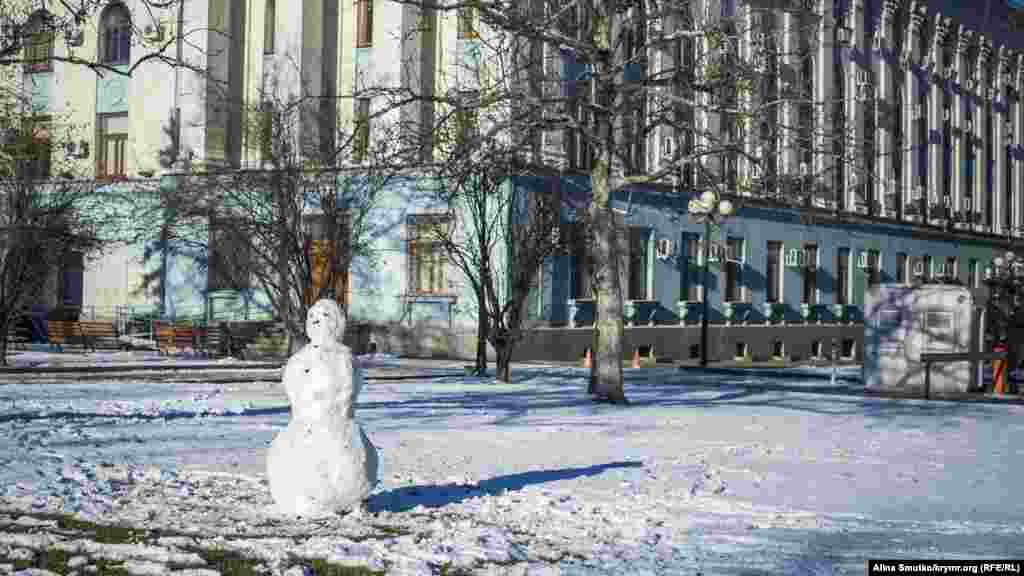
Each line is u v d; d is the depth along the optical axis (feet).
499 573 22.70
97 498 30.55
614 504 31.30
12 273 95.45
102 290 139.13
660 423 56.34
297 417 28.55
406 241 114.01
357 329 126.31
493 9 70.95
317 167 100.89
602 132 71.67
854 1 170.60
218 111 129.49
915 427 58.70
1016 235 226.17
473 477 35.96
